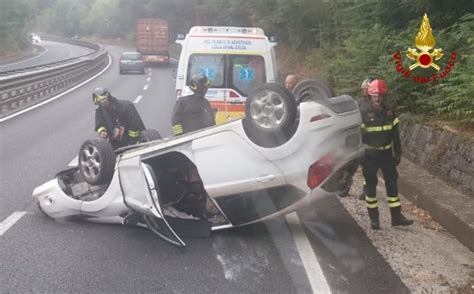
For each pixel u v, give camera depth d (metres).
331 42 18.33
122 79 33.00
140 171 6.04
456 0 10.96
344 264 5.66
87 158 6.83
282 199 6.17
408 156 9.76
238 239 6.39
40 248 6.05
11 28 62.09
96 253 5.93
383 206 7.88
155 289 5.07
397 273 5.46
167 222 6.32
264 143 6.00
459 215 6.62
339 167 6.20
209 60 10.20
